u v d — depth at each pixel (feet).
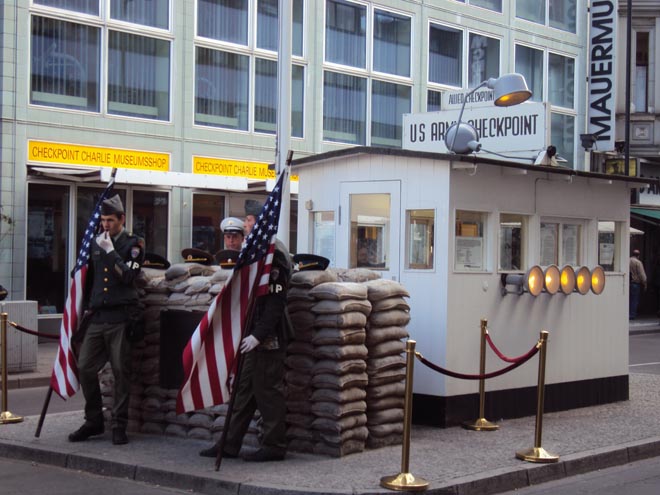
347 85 79.66
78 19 63.41
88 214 63.87
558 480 26.03
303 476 23.84
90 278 28.25
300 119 76.28
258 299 25.36
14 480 25.16
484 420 31.19
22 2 60.64
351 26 79.92
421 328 31.55
